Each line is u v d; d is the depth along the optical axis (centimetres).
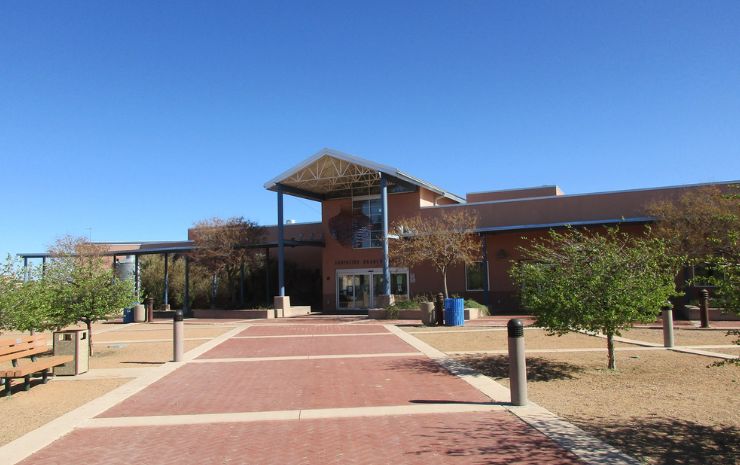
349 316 2936
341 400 879
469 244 2756
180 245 4100
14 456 635
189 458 617
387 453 616
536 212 2920
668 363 1176
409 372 1115
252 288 3819
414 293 3172
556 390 935
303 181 3191
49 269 1538
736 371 1066
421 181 3119
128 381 1087
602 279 1073
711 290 2355
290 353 1450
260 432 711
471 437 666
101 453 642
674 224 2167
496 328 2009
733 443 636
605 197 2789
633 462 574
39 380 1109
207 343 1741
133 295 1595
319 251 3909
